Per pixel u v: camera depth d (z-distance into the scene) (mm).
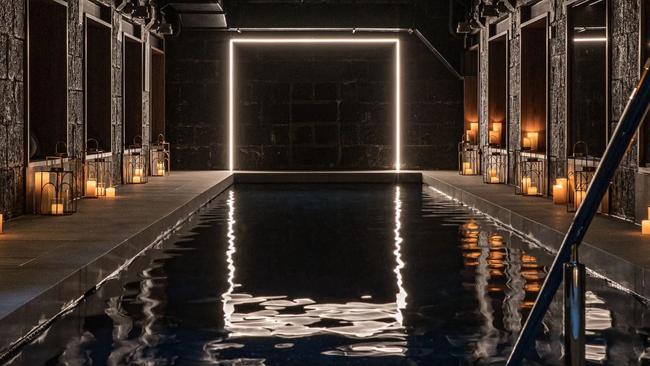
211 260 7961
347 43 19906
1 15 9320
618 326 5285
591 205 1926
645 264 6449
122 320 5492
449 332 5117
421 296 6242
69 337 5039
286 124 19938
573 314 1943
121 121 15414
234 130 19891
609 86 10359
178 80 19781
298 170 19859
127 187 14695
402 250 8562
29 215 10164
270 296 6258
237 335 5051
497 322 5383
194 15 18078
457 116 19812
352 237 9547
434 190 16578
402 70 19812
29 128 10617
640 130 9367
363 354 4605
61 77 11766
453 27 18875
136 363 4438
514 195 13148
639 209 9375
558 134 12773
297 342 4871
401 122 19891
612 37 10312
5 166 9555
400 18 19125
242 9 19219
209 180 16422
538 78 14781
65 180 11484
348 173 18781
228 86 19812
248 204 13570
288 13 19156
